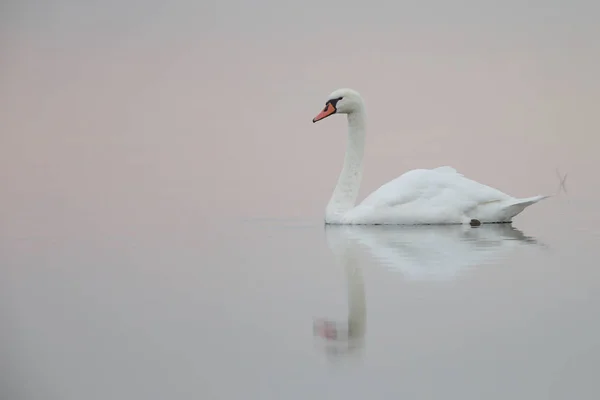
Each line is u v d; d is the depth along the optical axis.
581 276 16.78
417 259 18.77
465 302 15.18
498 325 13.87
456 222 23.58
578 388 11.56
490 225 23.48
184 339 13.66
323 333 13.80
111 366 12.63
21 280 17.41
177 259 19.30
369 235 22.11
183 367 12.52
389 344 13.21
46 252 20.25
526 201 23.34
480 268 17.73
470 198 23.55
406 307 14.95
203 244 21.09
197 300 15.72
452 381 11.85
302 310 14.95
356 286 16.42
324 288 16.33
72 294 16.28
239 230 23.11
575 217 24.45
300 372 12.26
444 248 19.94
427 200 23.59
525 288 15.98
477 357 12.62
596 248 19.59
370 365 12.46
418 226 23.44
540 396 11.36
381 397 11.42
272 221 24.56
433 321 14.17
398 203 23.69
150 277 17.53
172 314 14.91
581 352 12.69
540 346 12.97
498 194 23.59
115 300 15.82
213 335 13.78
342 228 23.33
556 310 14.58
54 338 13.80
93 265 18.75
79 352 13.18
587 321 13.97
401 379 11.95
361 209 23.95
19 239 21.89
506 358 12.55
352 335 13.65
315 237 21.95
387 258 18.94
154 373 12.34
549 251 19.31
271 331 13.91
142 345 13.43
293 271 17.81
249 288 16.47
